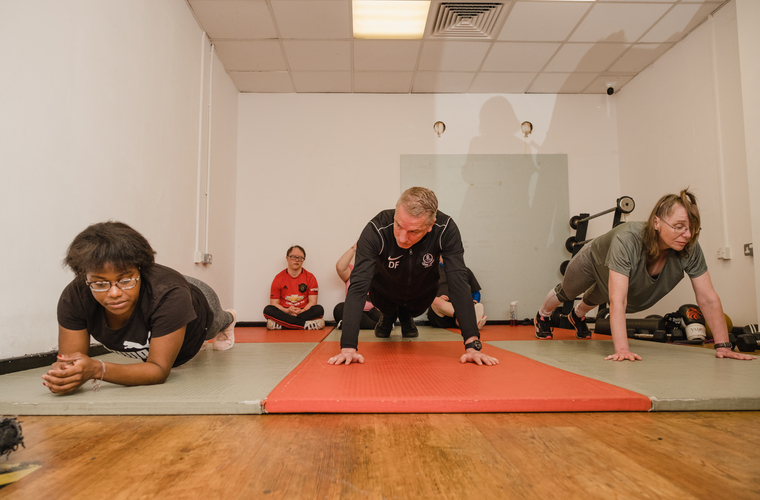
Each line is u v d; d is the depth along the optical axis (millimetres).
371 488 612
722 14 3375
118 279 1046
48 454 746
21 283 1684
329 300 4586
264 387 1179
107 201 2223
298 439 830
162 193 2873
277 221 4625
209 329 1766
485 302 4637
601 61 4184
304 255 4293
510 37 3793
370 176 4703
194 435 854
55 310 1852
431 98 4793
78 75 1996
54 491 601
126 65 2410
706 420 964
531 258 4684
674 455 742
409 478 648
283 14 3480
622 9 3420
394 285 2016
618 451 762
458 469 682
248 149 4676
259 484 627
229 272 4379
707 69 3520
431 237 1731
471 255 4672
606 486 615
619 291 1788
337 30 3695
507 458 729
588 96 4836
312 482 634
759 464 700
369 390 1124
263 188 4645
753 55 2691
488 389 1138
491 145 4766
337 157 4707
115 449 772
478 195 4719
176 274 1309
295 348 2258
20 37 1675
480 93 4809
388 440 824
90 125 2082
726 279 3281
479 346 1622
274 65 4219
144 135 2621
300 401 1019
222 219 4156
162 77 2879
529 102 4820
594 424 932
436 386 1177
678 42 3836
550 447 783
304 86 4617
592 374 1372
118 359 1989
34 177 1741
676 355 1859
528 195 4734
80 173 2010
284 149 4691
